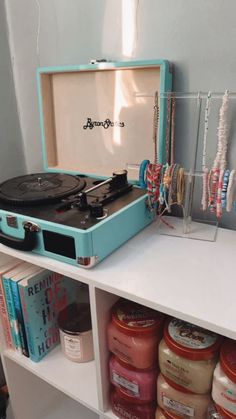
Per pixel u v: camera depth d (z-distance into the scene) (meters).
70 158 1.11
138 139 0.96
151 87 0.89
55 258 0.75
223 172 0.73
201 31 0.80
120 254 0.76
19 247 0.77
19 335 0.95
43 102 1.05
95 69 0.93
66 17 1.00
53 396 1.26
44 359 0.97
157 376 0.76
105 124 1.00
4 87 1.16
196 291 0.63
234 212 0.89
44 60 1.10
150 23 0.86
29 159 1.28
